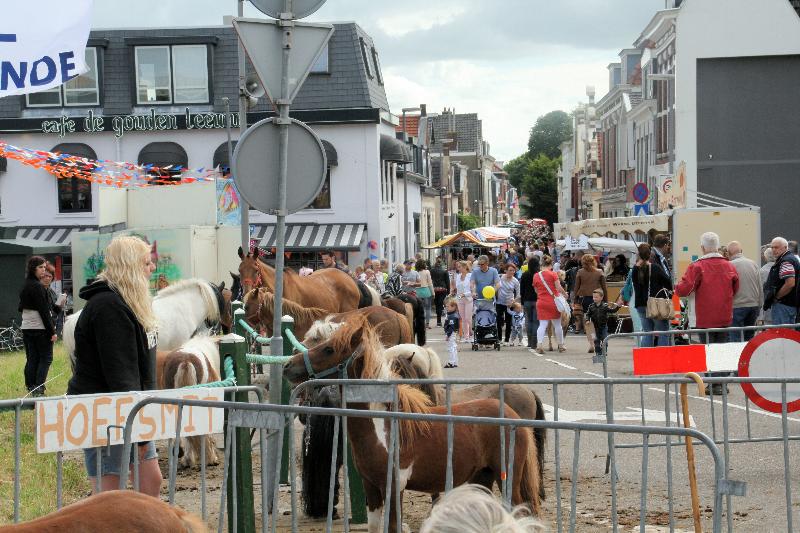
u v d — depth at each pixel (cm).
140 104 4091
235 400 655
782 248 1563
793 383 778
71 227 4034
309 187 761
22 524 417
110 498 443
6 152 1675
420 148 6194
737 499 869
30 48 816
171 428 602
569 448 1115
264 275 1462
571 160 10238
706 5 3900
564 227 4047
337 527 806
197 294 1262
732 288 1477
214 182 2686
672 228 2377
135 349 605
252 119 4062
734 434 1129
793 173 3897
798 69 3884
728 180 3925
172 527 446
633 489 923
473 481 678
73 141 4075
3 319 2441
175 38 4059
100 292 605
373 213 4131
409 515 828
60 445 565
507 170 15700
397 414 538
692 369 948
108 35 4128
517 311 2420
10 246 2439
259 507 873
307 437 808
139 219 2717
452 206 9294
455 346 1973
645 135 4919
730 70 3919
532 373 1811
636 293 1809
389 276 3197
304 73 750
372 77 4316
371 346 720
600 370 1827
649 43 4616
